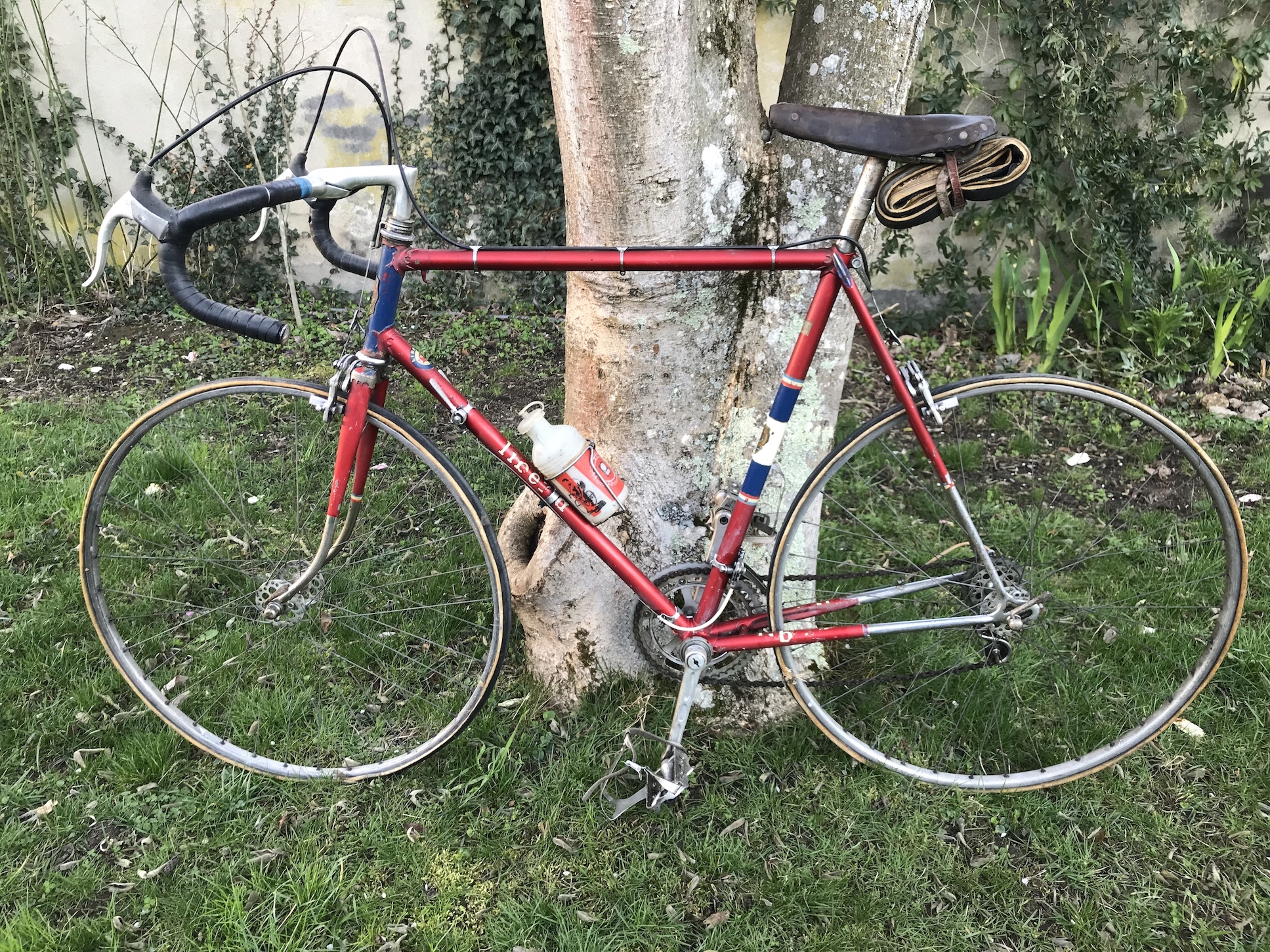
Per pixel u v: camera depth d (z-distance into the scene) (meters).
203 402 1.97
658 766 2.08
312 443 3.10
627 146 1.71
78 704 2.21
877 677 2.23
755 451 2.09
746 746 2.15
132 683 2.11
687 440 2.07
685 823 1.96
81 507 2.97
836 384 2.09
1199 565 2.76
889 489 3.30
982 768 2.12
